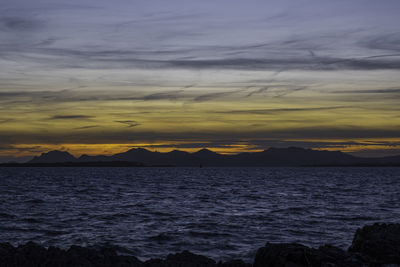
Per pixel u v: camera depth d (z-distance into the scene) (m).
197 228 27.25
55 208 39.41
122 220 31.09
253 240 23.75
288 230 26.83
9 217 31.88
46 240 23.42
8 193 62.56
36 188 78.31
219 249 21.61
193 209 39.16
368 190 74.44
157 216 33.44
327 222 30.30
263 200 50.47
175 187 84.00
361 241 17.89
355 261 14.38
